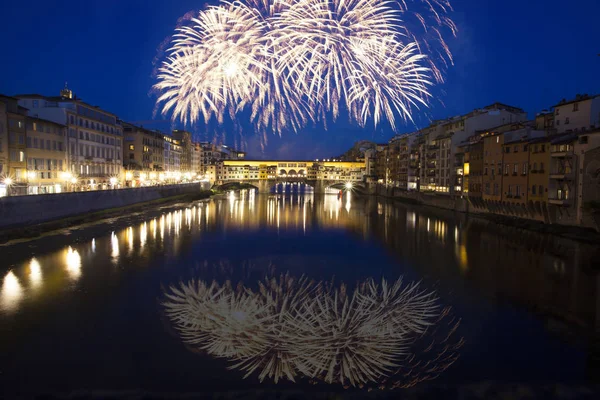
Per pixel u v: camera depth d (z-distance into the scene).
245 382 17.84
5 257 41.75
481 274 36.84
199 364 19.50
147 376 18.53
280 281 34.91
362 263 42.22
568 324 25.05
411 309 27.19
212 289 31.59
